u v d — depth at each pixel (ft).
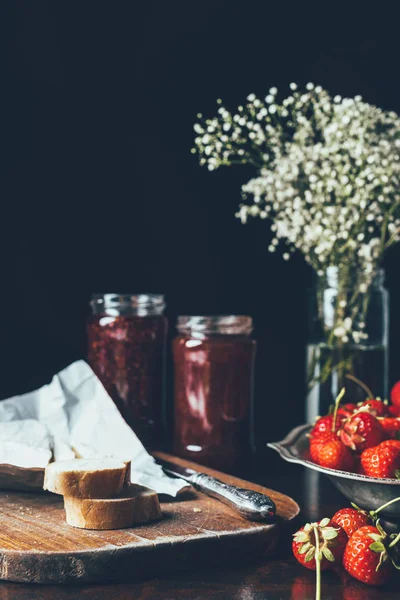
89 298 6.57
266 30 7.07
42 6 6.38
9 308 6.34
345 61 7.27
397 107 7.36
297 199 5.46
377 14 7.30
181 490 4.14
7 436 4.34
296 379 7.30
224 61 6.97
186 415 5.26
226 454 5.17
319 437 4.23
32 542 3.48
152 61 6.73
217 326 5.20
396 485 3.72
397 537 3.37
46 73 6.41
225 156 5.70
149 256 6.77
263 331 7.20
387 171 5.32
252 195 7.08
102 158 6.60
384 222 5.55
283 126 7.04
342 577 3.50
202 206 6.93
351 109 5.47
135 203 6.72
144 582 3.43
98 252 6.60
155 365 5.53
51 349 6.46
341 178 5.31
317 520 4.18
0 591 3.31
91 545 3.43
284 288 7.23
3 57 6.29
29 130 6.38
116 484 3.71
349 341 5.57
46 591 3.32
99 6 6.55
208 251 6.97
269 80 7.11
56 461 4.18
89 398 4.85
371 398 5.39
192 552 3.53
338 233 5.47
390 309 7.50
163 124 6.79
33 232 6.40
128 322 5.40
